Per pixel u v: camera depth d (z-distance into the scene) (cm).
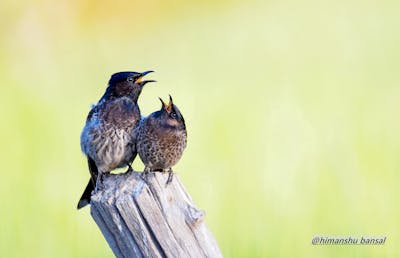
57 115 1698
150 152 779
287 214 1162
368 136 1414
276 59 2114
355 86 1816
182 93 1855
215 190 1229
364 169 1273
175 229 598
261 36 2317
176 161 791
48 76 2023
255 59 2134
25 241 1133
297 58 2102
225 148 1430
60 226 1176
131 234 603
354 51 2095
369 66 1967
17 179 1335
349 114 1594
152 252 599
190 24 2503
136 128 805
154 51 2298
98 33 2405
